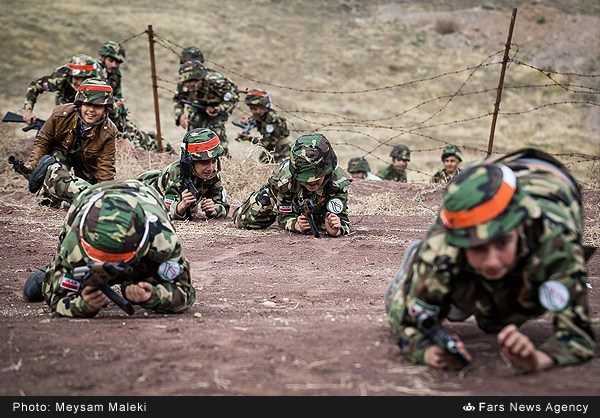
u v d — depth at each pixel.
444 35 72.12
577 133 56.75
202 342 8.80
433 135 54.12
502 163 8.12
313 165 15.66
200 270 14.23
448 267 7.36
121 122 25.73
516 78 64.94
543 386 7.21
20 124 38.44
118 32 65.19
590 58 68.06
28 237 17.00
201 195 18.89
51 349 8.78
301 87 62.22
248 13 74.31
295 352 8.38
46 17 65.81
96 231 9.31
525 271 7.27
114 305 11.20
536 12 74.19
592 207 20.92
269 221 17.88
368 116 57.34
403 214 21.06
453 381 7.47
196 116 27.20
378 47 69.62
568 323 7.42
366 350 8.36
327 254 15.37
